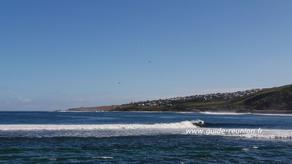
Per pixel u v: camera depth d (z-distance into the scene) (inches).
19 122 3821.4
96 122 3853.3
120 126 2487.7
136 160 1299.2
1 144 1620.3
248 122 4057.6
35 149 1507.1
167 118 5482.3
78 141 1745.8
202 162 1280.8
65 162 1253.7
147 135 2038.6
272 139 1908.2
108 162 1258.0
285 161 1315.2
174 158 1348.4
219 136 2025.1
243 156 1402.6
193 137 1974.7
